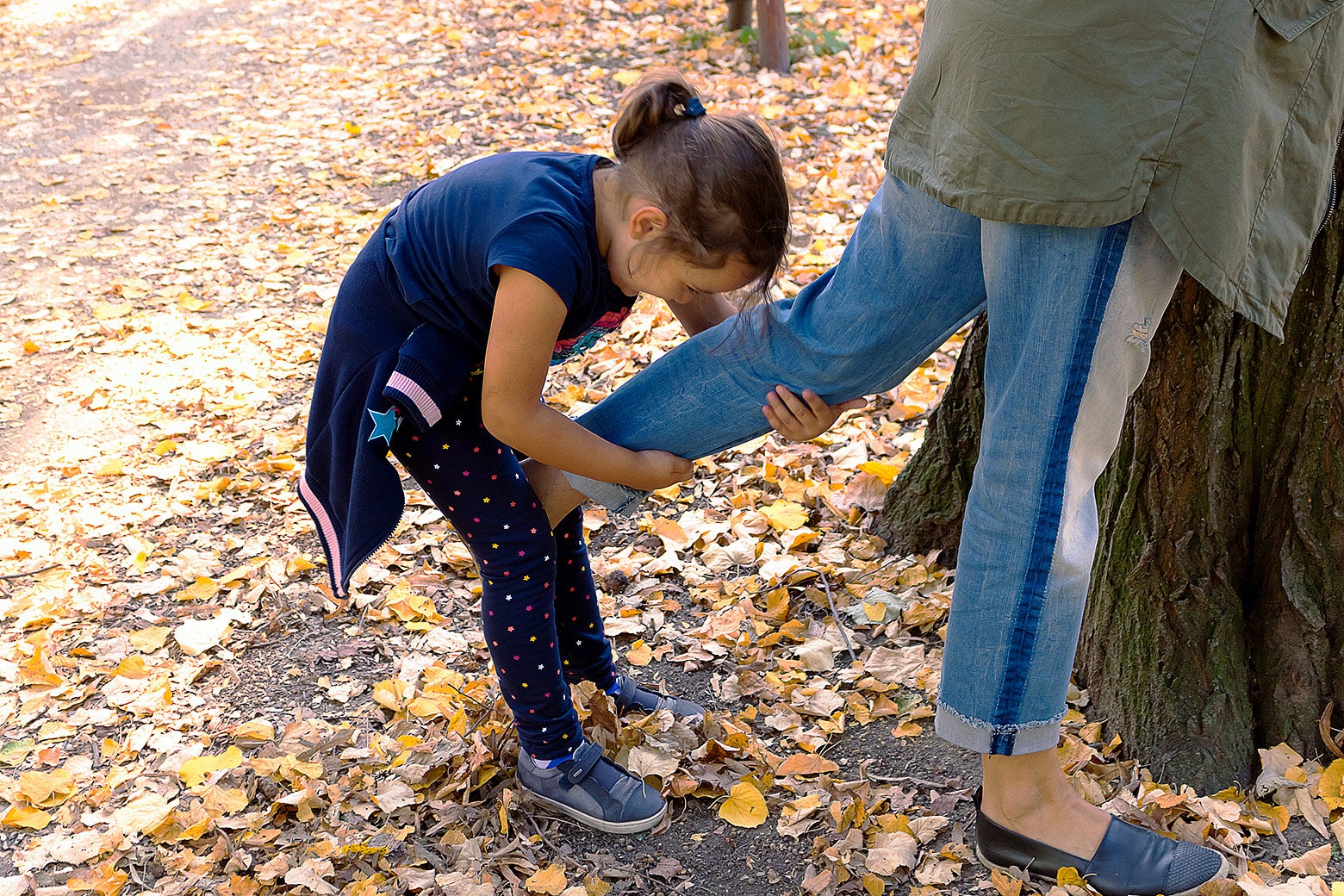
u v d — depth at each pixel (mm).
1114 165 1509
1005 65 1531
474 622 2771
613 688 2371
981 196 1603
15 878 2082
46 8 8242
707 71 6168
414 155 5594
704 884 2012
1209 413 2100
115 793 2295
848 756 2252
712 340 1981
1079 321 1625
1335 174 1913
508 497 1955
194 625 2764
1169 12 1452
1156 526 2184
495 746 2264
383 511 1862
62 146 5992
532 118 5840
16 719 2514
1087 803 1943
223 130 6078
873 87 5816
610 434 2064
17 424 3732
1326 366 2018
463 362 1870
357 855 2080
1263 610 2168
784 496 3070
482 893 1971
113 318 4375
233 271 4719
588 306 1840
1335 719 2098
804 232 4469
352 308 1898
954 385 2672
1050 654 1779
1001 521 1748
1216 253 1513
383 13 7625
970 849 2000
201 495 3328
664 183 1700
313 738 2383
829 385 1941
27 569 3027
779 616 2641
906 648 2494
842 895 1942
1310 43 1505
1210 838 1939
